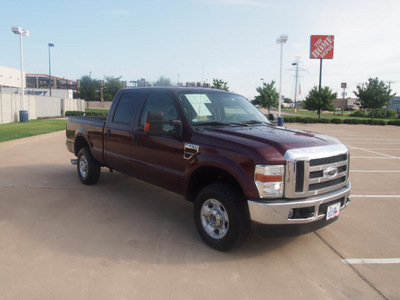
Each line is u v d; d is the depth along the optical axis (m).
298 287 3.24
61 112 34.00
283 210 3.45
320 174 3.73
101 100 70.56
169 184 4.52
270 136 3.89
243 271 3.50
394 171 9.27
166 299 2.96
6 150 10.96
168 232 4.46
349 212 5.60
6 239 4.08
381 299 3.08
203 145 3.95
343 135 21.94
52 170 8.06
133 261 3.62
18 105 25.05
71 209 5.25
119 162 5.49
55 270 3.38
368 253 4.04
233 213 3.66
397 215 5.49
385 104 41.78
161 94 4.81
